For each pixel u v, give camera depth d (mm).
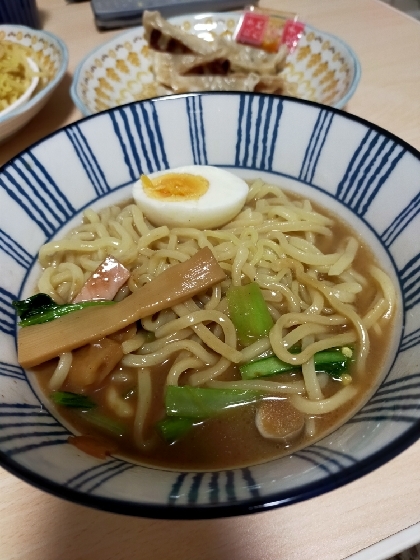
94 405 154
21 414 131
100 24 340
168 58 299
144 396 156
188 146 215
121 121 203
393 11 335
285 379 158
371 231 179
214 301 175
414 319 143
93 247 194
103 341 157
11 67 273
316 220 197
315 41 301
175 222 203
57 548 120
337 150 190
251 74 287
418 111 251
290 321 167
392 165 171
